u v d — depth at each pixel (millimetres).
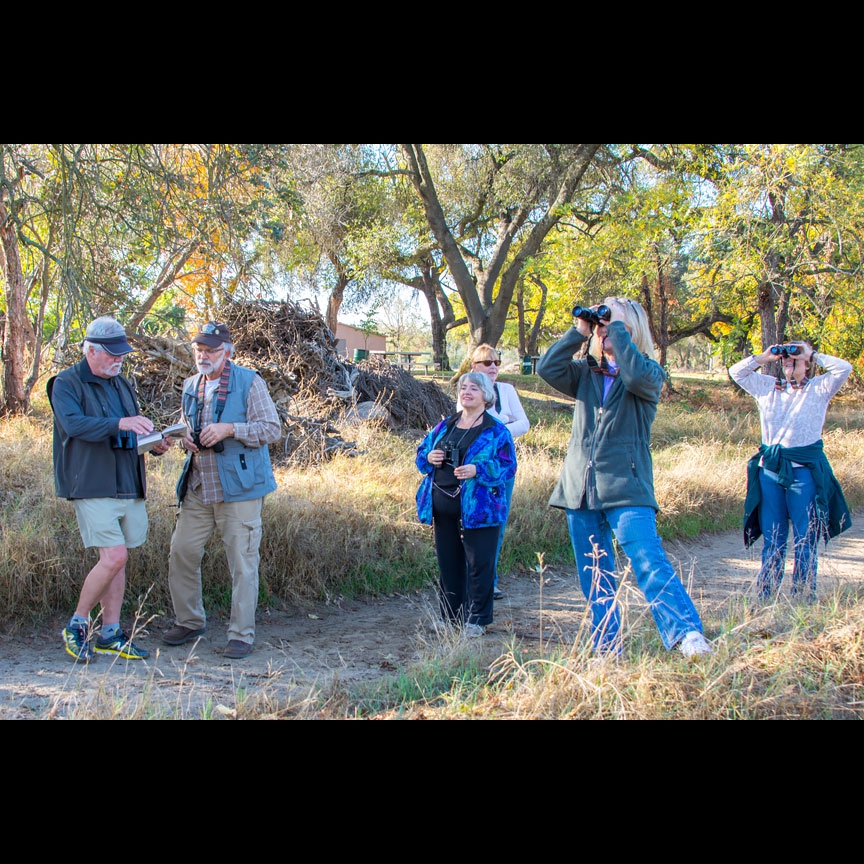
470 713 3518
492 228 27875
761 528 6043
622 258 22703
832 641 3982
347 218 24469
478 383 5316
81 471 4402
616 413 4160
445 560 5410
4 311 12469
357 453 9477
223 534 4809
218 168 10453
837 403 28656
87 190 9539
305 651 4902
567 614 5945
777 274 19438
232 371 4875
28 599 5051
